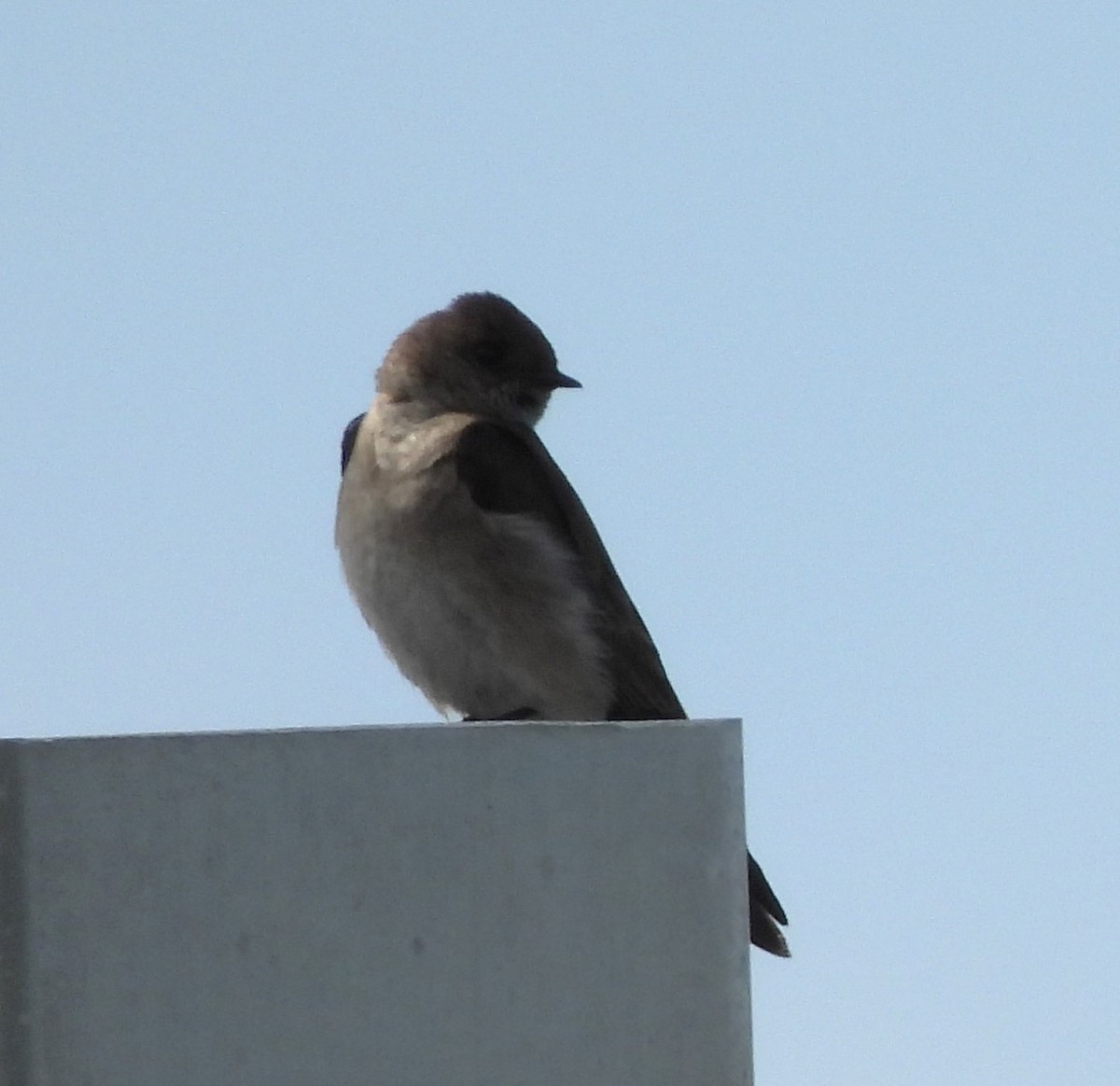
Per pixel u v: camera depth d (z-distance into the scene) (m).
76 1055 7.44
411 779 8.31
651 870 9.12
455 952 8.41
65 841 7.48
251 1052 7.83
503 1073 8.51
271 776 7.94
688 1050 9.20
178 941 7.68
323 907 8.03
